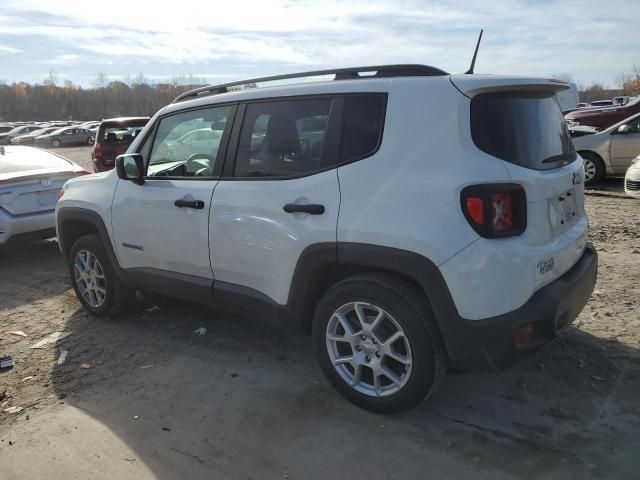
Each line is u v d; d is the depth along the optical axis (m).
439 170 2.69
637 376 3.35
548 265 2.79
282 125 3.30
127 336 4.35
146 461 2.79
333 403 3.24
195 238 3.69
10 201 6.41
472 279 2.61
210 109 3.75
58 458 2.84
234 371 3.69
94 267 4.65
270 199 3.25
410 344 2.84
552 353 3.67
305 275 3.14
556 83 3.11
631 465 2.59
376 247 2.82
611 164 10.11
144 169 4.02
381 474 2.62
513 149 2.72
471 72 3.14
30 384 3.64
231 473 2.67
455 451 2.76
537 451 2.73
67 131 38.97
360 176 2.91
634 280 4.95
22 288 5.77
